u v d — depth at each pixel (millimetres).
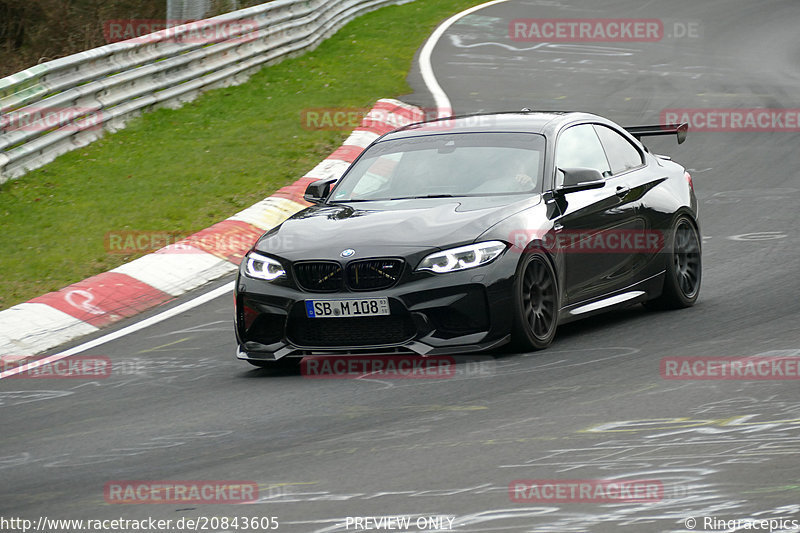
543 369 24703
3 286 36906
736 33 94750
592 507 15828
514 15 102562
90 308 34031
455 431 20297
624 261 29594
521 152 28859
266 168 51250
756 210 42656
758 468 17016
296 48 79500
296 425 21781
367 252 25531
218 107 63906
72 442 22031
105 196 47500
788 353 24297
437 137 30250
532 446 18953
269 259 26625
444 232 25844
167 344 30578
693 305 31203
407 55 81750
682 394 21641
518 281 25781
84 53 54969
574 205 28188
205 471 19125
